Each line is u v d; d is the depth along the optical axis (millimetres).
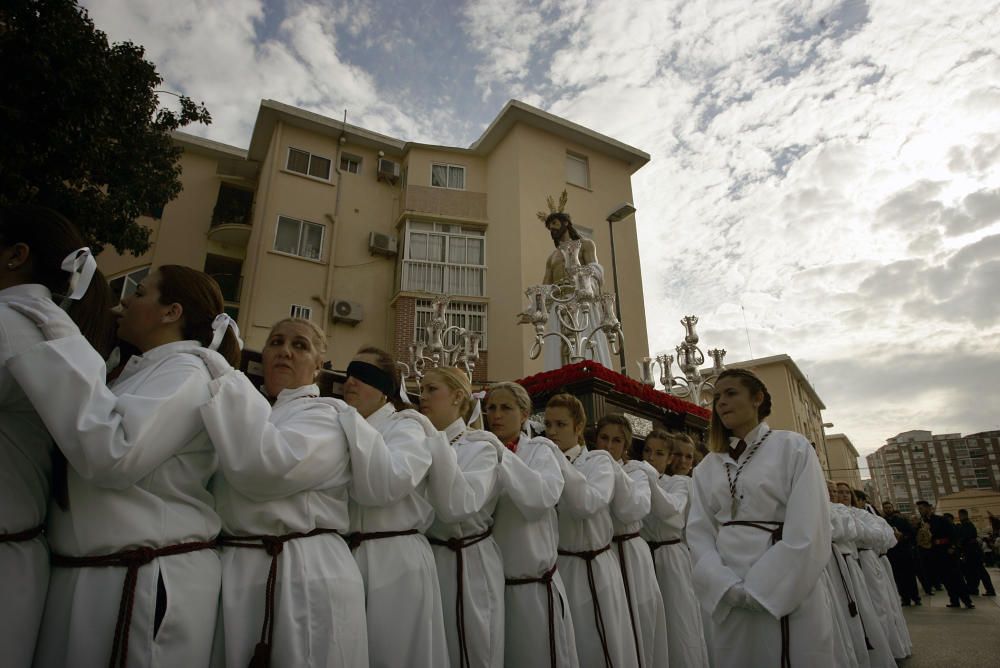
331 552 2203
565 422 4047
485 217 20828
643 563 4102
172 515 1858
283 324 2625
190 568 1861
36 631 1682
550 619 3164
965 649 6578
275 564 2023
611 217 16766
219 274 18750
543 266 19234
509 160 20562
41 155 8008
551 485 3199
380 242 19547
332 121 20172
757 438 3285
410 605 2492
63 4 8055
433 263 19719
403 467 2443
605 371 6020
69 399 1621
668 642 4383
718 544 3160
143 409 1739
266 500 2074
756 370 34406
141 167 10734
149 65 10031
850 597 4926
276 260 18094
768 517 3047
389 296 19594
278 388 2531
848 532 6082
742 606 2906
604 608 3555
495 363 18750
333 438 2232
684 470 5312
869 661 5223
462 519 2766
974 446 101750
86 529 1734
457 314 19281
